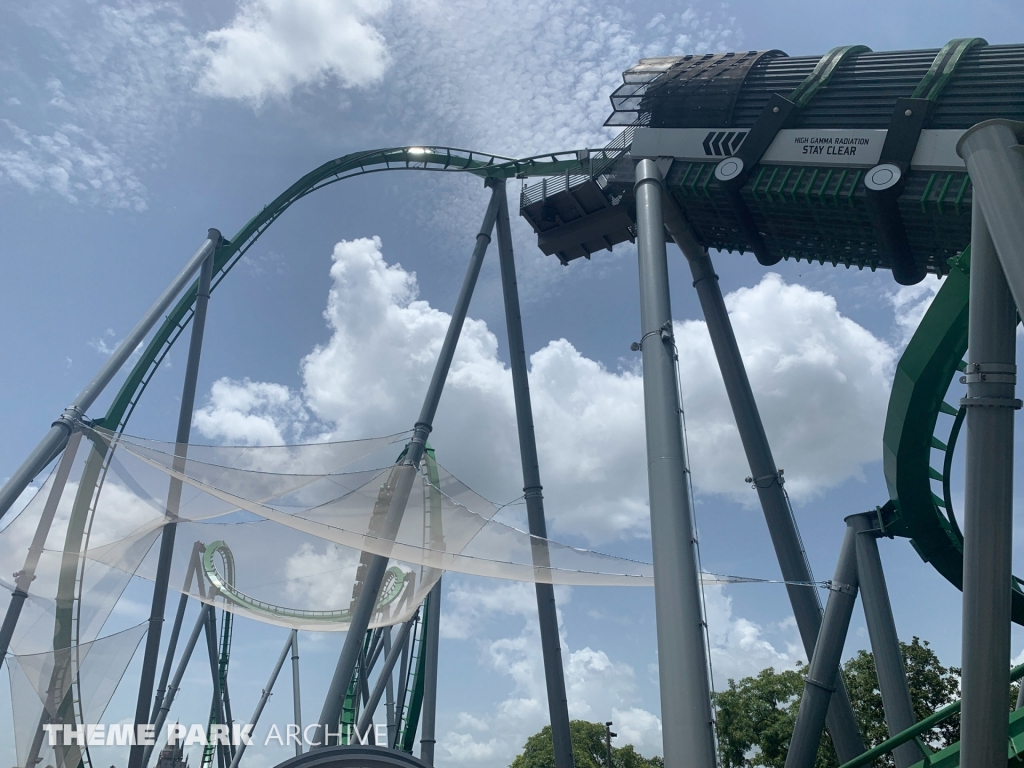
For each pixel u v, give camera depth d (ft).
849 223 72.18
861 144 68.08
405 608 84.53
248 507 60.54
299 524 61.77
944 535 63.77
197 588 73.05
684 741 43.70
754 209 76.02
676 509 51.57
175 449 60.44
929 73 67.56
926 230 67.67
